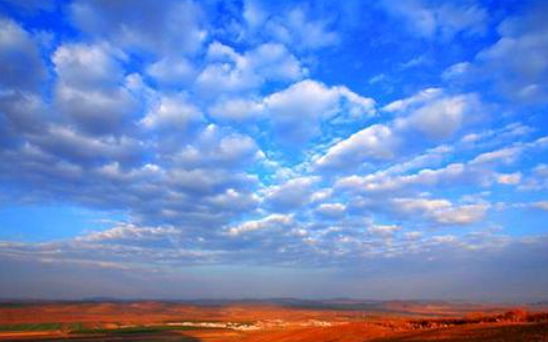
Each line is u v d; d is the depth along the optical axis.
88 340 87.31
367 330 43.06
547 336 26.19
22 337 96.94
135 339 86.38
